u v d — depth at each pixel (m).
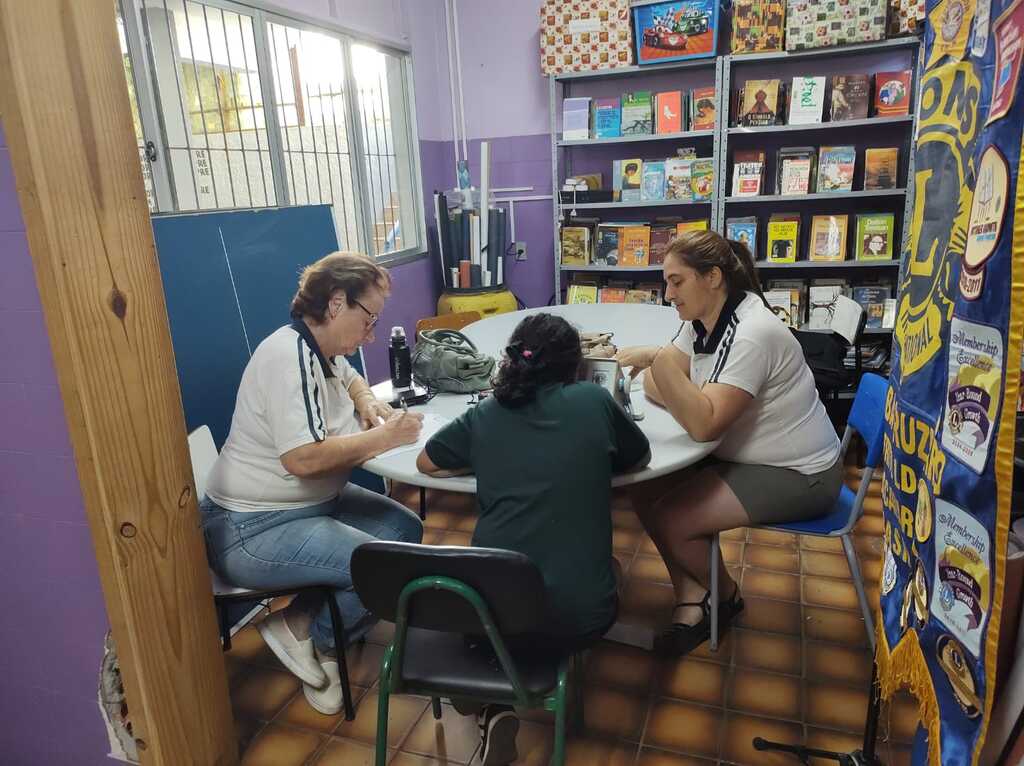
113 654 1.53
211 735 1.65
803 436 1.94
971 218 0.90
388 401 2.19
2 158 1.23
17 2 1.13
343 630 1.86
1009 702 0.94
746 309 1.87
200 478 2.05
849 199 4.02
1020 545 0.95
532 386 1.49
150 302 1.42
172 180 2.71
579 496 1.45
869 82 3.67
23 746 1.70
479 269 4.43
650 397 2.09
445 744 1.82
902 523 1.16
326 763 1.77
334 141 3.73
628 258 4.21
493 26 4.52
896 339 1.24
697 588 2.15
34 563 1.51
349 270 1.76
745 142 4.11
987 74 0.87
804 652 2.10
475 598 1.27
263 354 1.76
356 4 3.77
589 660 2.09
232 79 3.00
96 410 1.31
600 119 4.11
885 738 1.76
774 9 3.63
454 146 4.79
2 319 1.34
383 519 2.05
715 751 1.75
